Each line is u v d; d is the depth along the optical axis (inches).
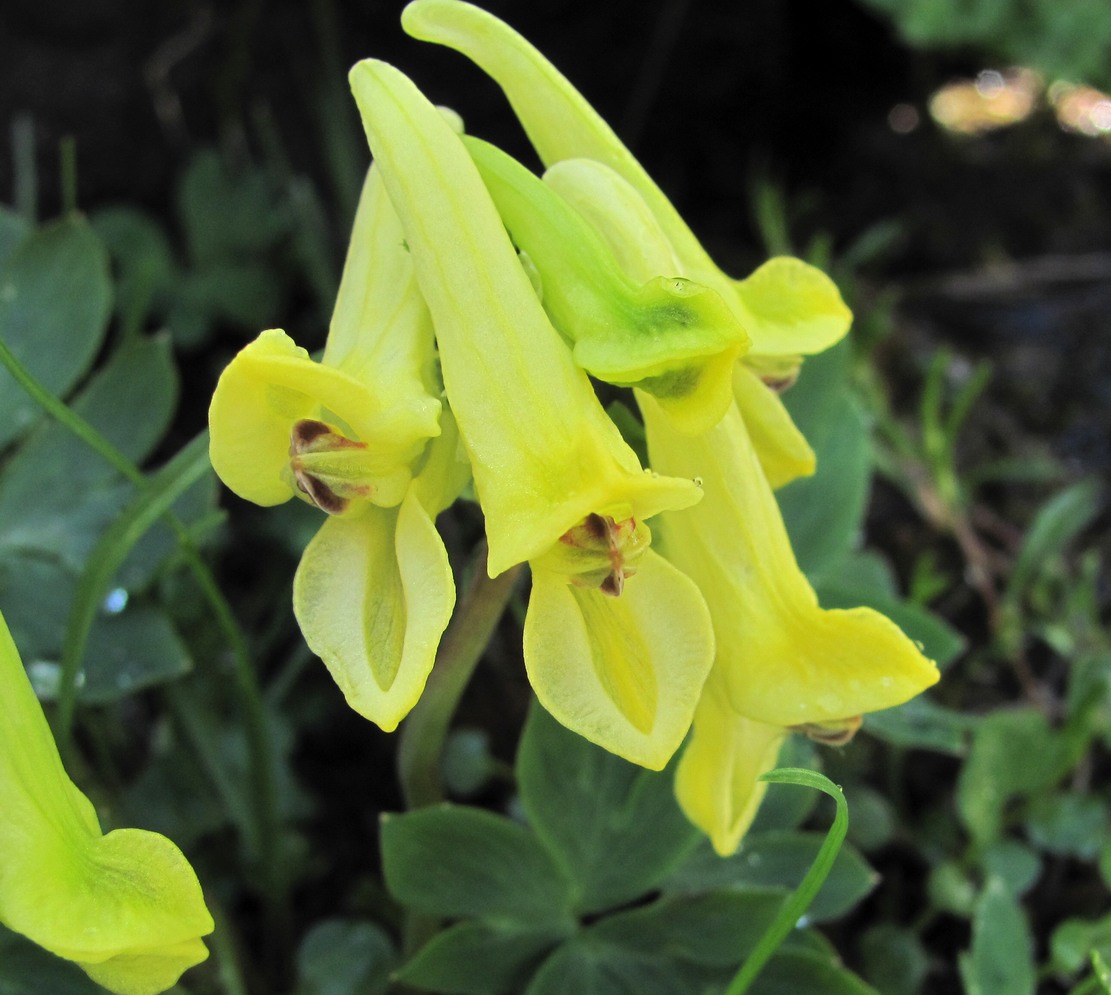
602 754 3.3
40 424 3.9
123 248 6.2
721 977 3.4
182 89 6.4
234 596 5.3
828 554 4.0
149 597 3.8
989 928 3.6
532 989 3.3
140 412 4.0
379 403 2.2
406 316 2.4
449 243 2.3
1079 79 7.1
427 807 3.2
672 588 2.4
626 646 2.4
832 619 2.5
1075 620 5.3
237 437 2.2
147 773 4.4
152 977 2.2
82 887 2.1
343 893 4.6
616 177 2.6
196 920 2.2
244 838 4.3
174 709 4.2
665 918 3.4
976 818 4.3
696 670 2.3
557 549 2.2
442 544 2.2
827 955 3.4
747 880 3.5
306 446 2.2
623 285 2.3
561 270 2.3
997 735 4.2
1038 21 6.9
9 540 3.8
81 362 4.1
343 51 6.6
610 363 2.2
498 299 2.2
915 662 2.5
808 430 3.9
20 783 2.1
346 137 6.4
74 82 6.2
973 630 5.4
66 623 3.8
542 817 3.3
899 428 5.8
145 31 6.3
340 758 5.0
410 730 3.2
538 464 2.2
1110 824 4.6
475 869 3.3
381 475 2.3
